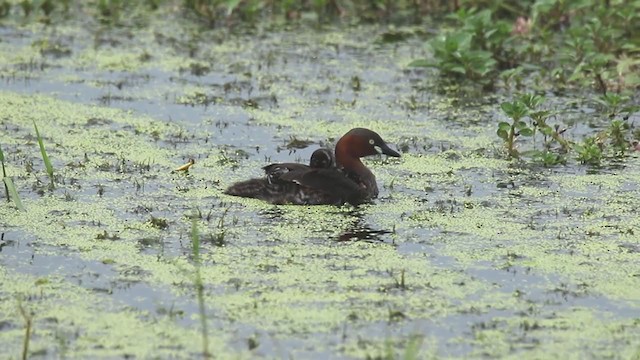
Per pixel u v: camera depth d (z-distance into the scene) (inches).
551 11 874.1
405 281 454.9
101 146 634.8
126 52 848.3
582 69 749.9
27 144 633.6
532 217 533.0
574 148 626.5
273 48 864.9
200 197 555.2
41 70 792.9
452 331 410.9
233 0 895.1
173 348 394.3
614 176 597.9
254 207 544.4
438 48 786.8
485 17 816.3
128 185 570.6
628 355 393.7
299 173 551.8
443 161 621.9
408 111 718.5
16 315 418.3
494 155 633.0
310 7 960.3
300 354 390.6
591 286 453.7
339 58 839.7
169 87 761.6
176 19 949.2
